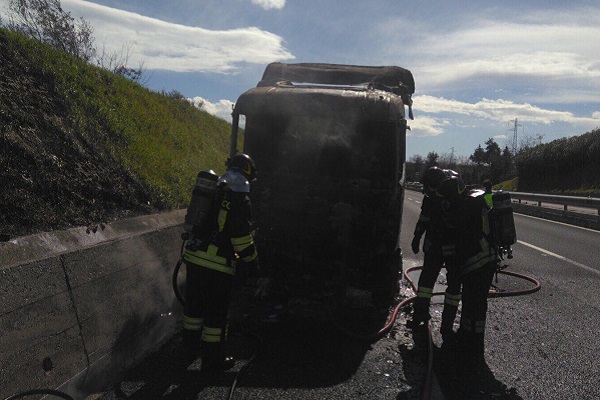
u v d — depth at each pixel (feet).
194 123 51.96
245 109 21.86
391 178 20.94
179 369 15.47
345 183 21.13
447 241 18.49
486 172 221.05
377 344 18.11
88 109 27.78
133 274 17.71
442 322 18.66
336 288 21.13
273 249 21.35
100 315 15.16
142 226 20.70
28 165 18.66
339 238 21.01
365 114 20.93
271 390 14.25
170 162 32.30
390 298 21.83
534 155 148.87
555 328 20.43
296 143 21.49
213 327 15.33
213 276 15.37
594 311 22.95
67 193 19.34
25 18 31.78
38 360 12.28
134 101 37.27
